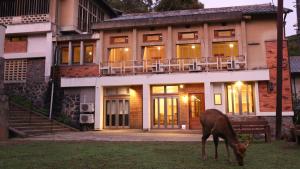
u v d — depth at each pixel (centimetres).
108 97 2044
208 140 1326
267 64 1842
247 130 1277
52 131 1723
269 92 1784
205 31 1927
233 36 1908
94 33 2086
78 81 2005
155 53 2033
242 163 743
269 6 2047
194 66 1866
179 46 1997
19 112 1827
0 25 1442
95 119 1962
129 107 2006
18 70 2192
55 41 2142
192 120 1914
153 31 2016
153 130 1875
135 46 2014
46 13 2186
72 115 2031
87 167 732
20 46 2211
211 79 1817
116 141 1290
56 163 782
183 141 1288
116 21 2028
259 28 1889
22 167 732
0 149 1038
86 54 2114
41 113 1972
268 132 1280
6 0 2242
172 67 1942
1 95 1357
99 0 2569
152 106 1967
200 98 1912
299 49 3412
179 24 1966
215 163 785
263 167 734
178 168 720
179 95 1939
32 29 2158
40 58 2166
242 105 1830
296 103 2159
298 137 1170
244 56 1852
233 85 1856
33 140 1323
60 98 2069
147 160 827
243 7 2166
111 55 2088
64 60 2155
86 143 1214
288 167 736
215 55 1948
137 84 1920
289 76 1789
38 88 2123
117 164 769
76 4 2280
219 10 2203
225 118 782
